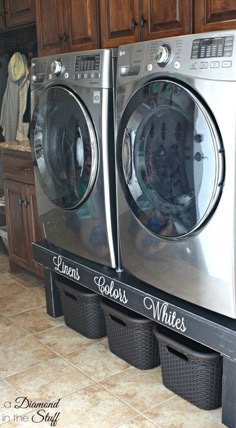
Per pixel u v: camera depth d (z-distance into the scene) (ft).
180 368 7.04
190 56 6.07
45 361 8.34
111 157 7.83
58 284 9.40
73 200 8.63
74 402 7.22
